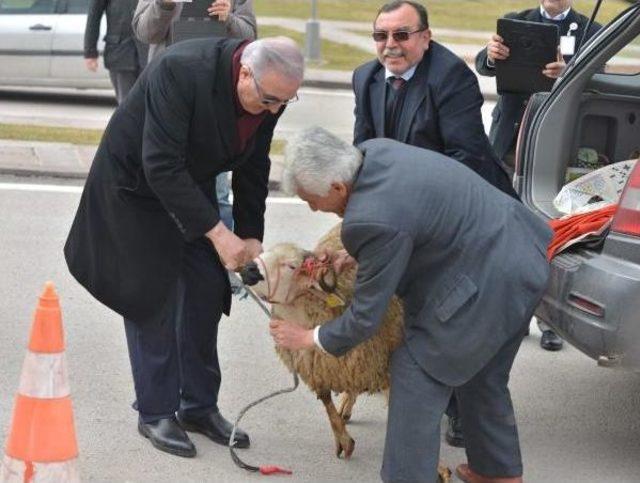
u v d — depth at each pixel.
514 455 4.27
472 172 4.00
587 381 5.90
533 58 6.64
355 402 5.43
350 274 4.30
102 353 5.96
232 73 4.19
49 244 7.82
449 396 4.01
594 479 4.79
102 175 4.50
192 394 4.94
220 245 4.29
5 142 10.62
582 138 6.08
